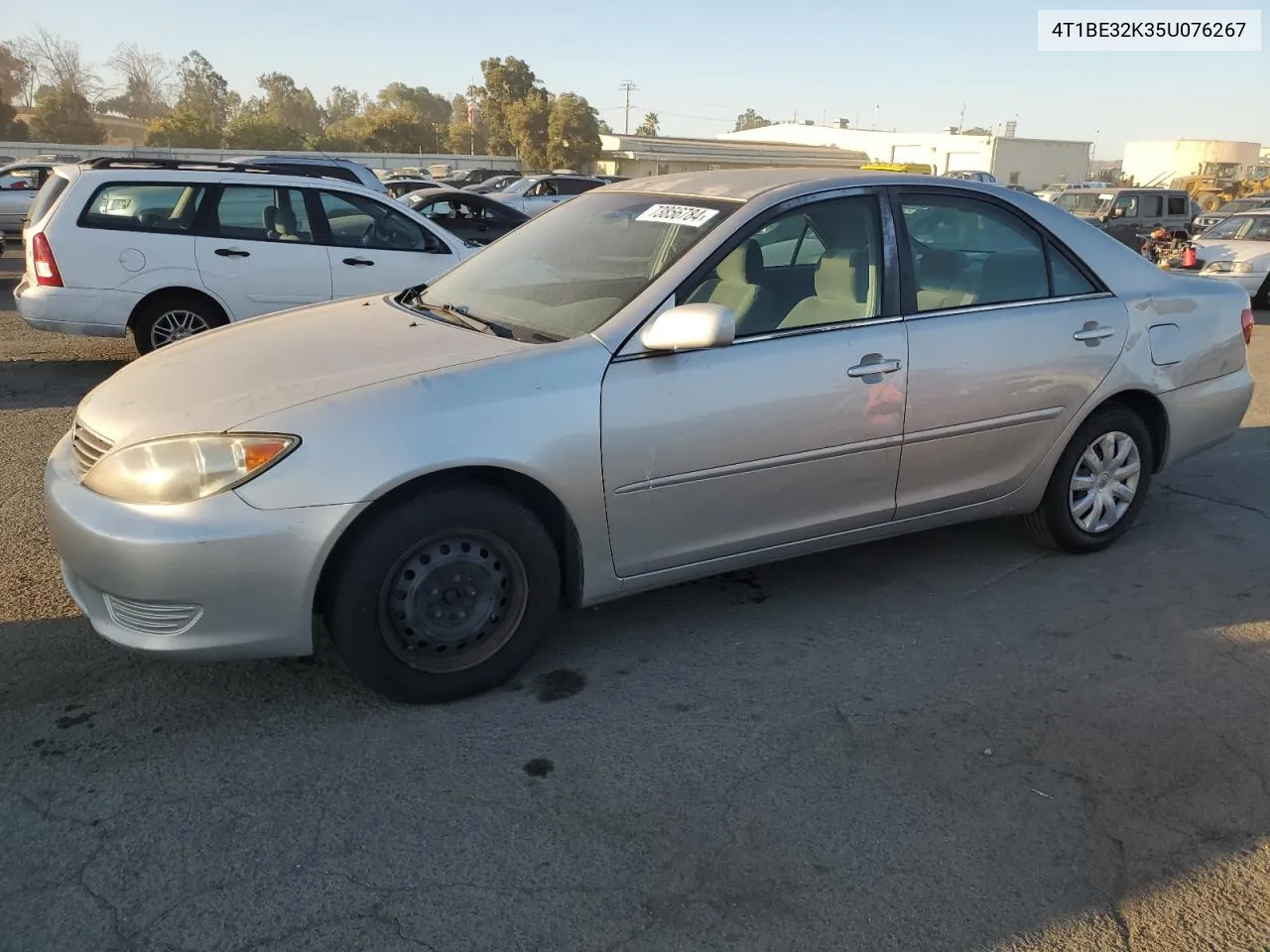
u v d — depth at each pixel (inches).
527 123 2442.2
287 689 125.6
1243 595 158.9
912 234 146.6
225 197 299.7
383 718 119.8
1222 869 97.1
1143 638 144.2
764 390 130.6
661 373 124.6
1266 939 88.4
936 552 175.3
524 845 98.3
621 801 105.3
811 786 108.4
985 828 102.3
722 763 112.5
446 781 108.0
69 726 116.5
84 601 116.3
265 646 111.0
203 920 87.7
